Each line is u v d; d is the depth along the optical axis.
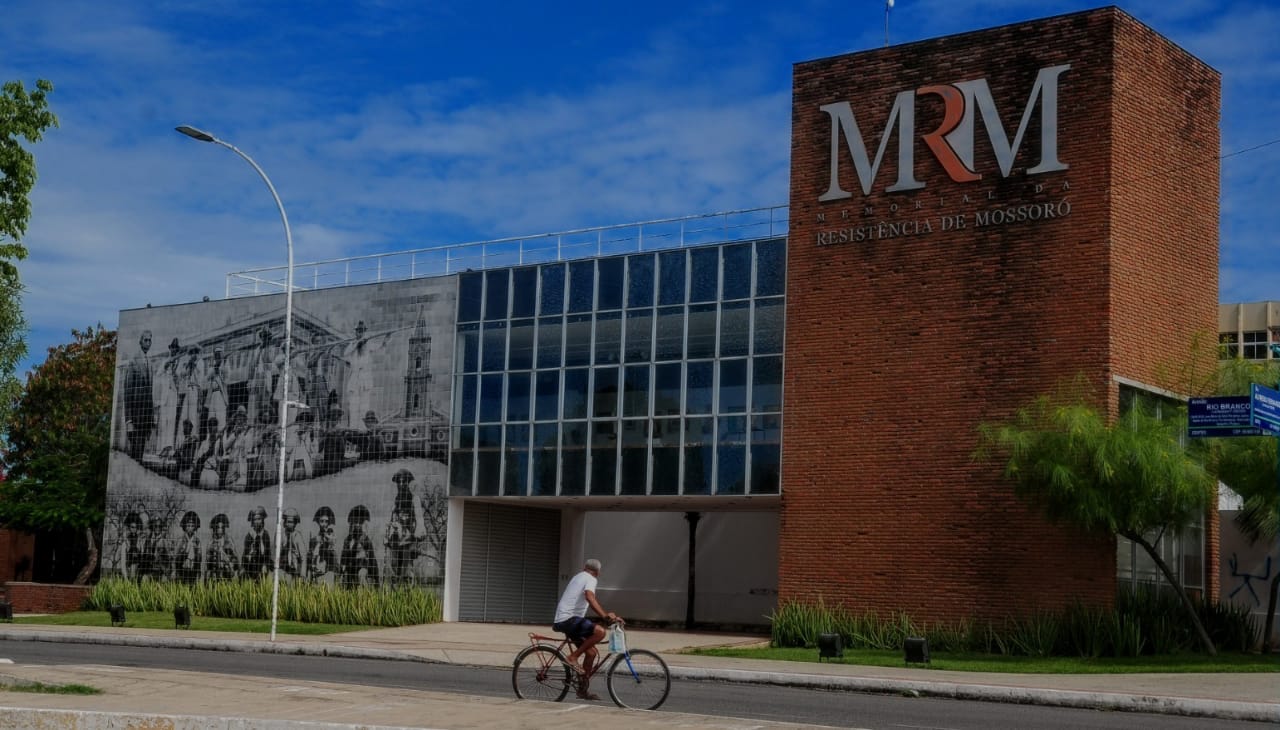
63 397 67.19
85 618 40.78
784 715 18.22
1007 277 31.23
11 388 32.44
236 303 45.62
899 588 31.75
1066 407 28.47
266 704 16.31
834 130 33.97
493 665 27.44
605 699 18.61
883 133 33.25
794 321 34.19
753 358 35.25
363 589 40.59
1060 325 30.42
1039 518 30.09
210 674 20.72
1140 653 28.67
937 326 32.03
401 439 41.53
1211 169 33.88
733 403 35.44
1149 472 27.08
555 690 18.06
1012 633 29.88
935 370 31.95
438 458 40.75
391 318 42.34
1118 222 30.41
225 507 44.72
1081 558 29.47
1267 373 29.12
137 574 46.19
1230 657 28.33
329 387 43.19
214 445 45.28
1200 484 27.59
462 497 40.28
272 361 44.56
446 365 41.03
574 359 38.59
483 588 41.44
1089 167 30.58
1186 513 28.33
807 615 32.22
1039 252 30.92
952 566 31.11
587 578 18.25
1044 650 28.77
